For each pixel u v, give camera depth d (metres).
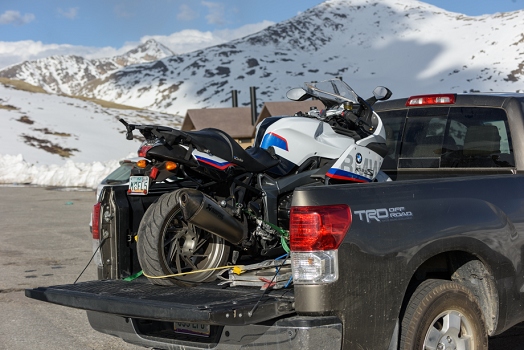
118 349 5.73
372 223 3.71
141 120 98.69
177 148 4.27
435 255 4.33
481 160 5.55
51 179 31.48
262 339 3.65
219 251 4.43
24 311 7.12
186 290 4.12
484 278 4.40
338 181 5.06
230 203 4.56
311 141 5.06
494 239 4.30
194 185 4.83
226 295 3.89
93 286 4.37
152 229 4.16
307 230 3.58
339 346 3.58
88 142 70.88
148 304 3.72
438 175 5.82
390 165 6.23
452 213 4.09
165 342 4.15
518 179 4.64
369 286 3.67
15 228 14.43
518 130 5.27
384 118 6.36
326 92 5.51
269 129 5.00
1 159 34.47
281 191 4.87
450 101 5.86
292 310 3.66
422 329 3.92
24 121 75.56
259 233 4.70
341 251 3.58
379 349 3.74
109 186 4.60
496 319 4.40
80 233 13.47
